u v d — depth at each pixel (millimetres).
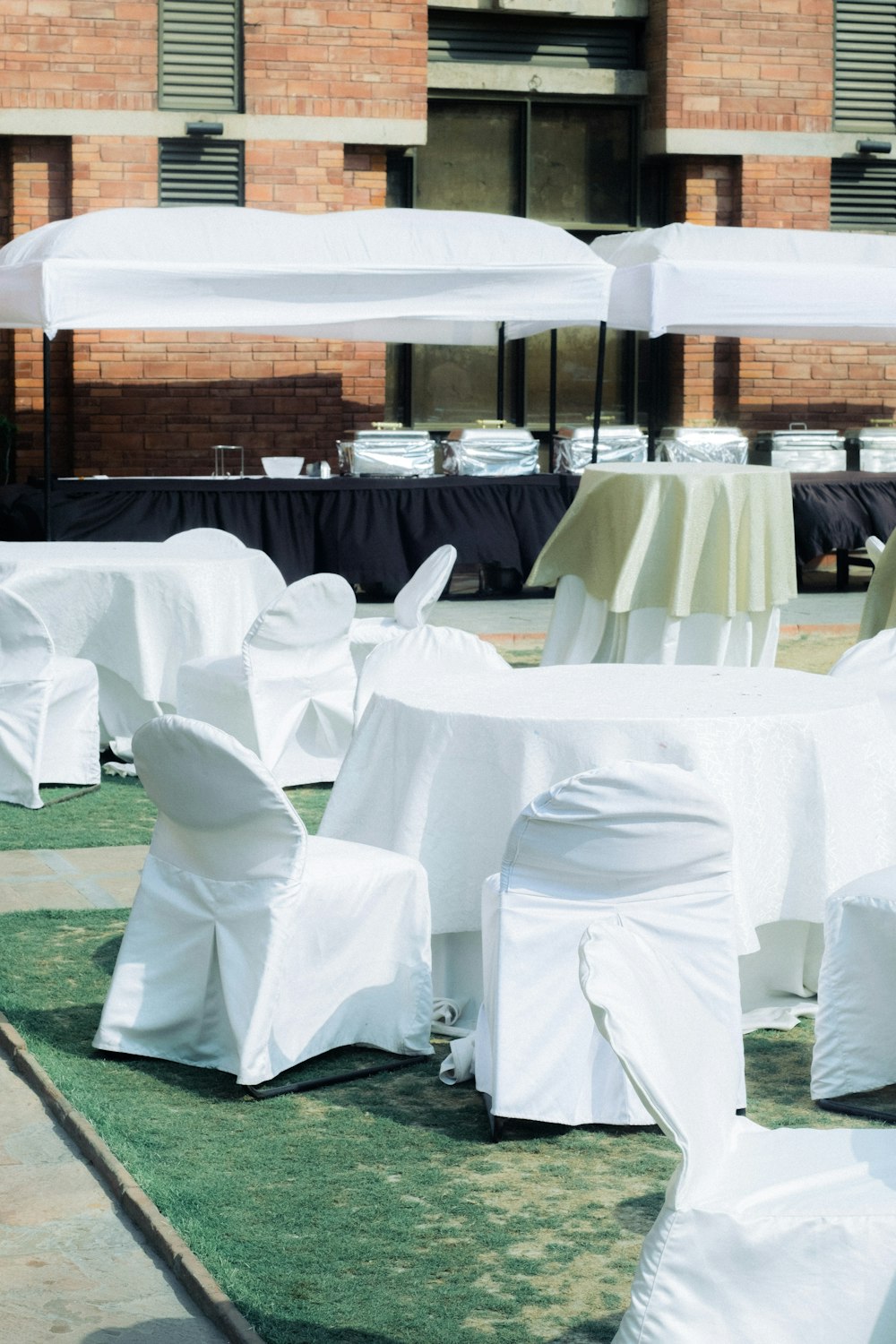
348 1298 2830
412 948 4055
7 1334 2746
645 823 3395
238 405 14070
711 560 7312
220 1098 3771
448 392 14992
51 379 13758
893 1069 3756
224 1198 3223
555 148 15031
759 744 4039
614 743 3977
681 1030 2459
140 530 11094
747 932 3959
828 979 3750
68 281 9203
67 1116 3602
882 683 5062
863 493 13008
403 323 13453
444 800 4145
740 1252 2232
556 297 10172
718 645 7383
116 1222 3174
